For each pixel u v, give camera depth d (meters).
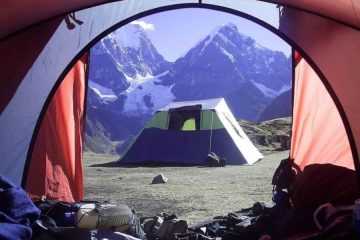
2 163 2.27
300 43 2.35
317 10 2.08
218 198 4.13
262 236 2.04
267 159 8.91
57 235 1.97
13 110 2.29
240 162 7.41
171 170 6.65
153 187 4.92
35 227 1.98
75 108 2.93
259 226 2.25
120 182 5.40
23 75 2.29
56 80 2.49
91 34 2.44
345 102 2.28
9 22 1.95
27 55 2.26
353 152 2.25
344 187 2.09
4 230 1.62
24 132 2.43
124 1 2.37
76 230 2.02
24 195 1.83
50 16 2.11
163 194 4.41
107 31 2.47
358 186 2.10
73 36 2.39
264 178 5.61
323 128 2.71
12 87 2.25
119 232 2.09
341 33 2.17
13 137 2.34
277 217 2.22
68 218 2.16
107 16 2.40
